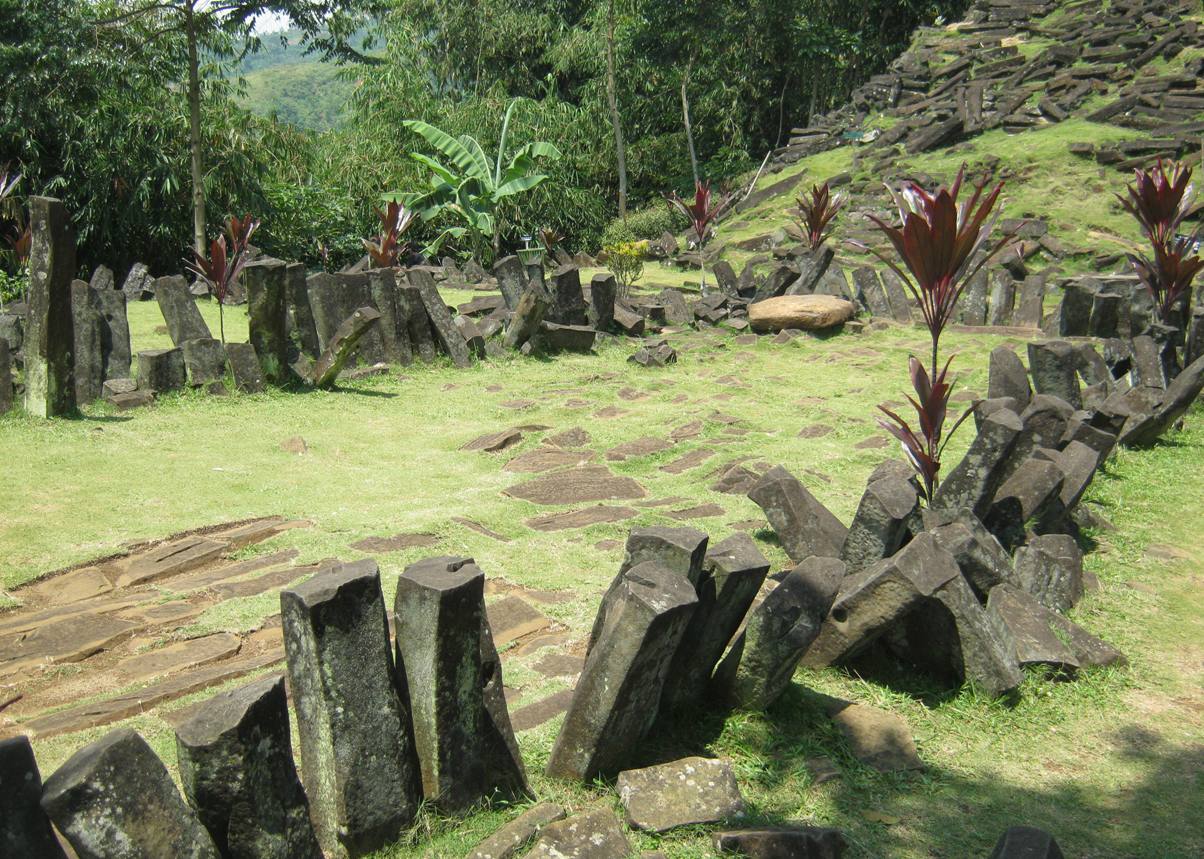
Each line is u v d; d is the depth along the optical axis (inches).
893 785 146.3
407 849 122.0
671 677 154.1
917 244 221.3
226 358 368.2
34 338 312.2
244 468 285.9
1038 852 99.4
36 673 167.5
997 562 205.5
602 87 1171.9
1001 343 486.3
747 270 601.9
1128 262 613.6
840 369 451.2
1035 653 179.0
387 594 203.0
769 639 153.3
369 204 968.3
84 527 232.5
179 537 231.1
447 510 257.9
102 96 738.8
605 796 137.0
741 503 271.0
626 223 968.3
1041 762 155.1
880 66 1295.5
